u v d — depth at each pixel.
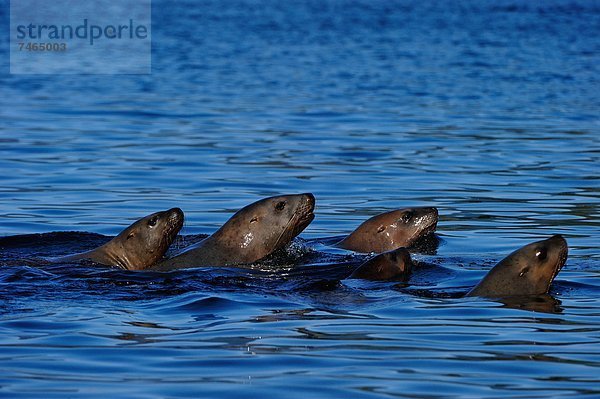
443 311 43.03
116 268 51.91
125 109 117.31
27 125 104.69
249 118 110.62
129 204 69.88
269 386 33.44
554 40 199.38
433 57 171.88
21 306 42.72
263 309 43.03
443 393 32.88
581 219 65.38
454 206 69.50
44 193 73.06
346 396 32.59
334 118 110.25
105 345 37.62
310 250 57.62
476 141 95.81
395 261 50.59
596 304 44.56
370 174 80.50
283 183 77.06
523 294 46.22
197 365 35.53
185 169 82.31
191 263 54.25
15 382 33.56
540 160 86.50
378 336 39.06
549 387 33.47
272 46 192.62
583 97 125.69
